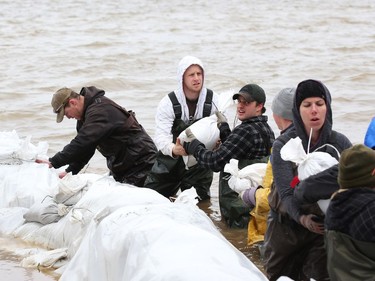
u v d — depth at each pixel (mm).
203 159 9266
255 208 8719
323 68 23141
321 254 6730
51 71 22922
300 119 6730
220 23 37250
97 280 6879
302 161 6383
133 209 7281
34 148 10758
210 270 5926
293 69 23172
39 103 17547
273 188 6887
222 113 9953
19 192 9836
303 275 6863
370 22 36625
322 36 31547
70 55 25953
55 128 15203
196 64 9930
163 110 10023
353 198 5770
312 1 49406
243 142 9062
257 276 6188
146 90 19891
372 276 5680
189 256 6168
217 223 9766
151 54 26531
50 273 8070
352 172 5773
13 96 18703
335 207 5848
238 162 9148
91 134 10023
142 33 33188
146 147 10414
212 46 28750
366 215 5691
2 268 8273
